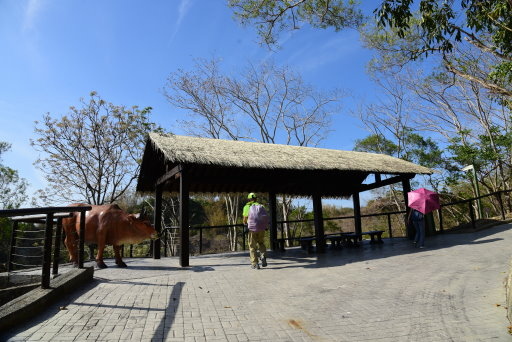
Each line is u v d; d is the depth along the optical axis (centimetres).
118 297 471
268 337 339
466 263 659
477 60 1653
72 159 1409
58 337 322
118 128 1437
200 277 650
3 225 1636
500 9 712
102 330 345
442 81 1933
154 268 772
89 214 773
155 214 1084
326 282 590
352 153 1373
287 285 579
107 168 1448
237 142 1165
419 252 866
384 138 2628
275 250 1216
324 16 1082
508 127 1908
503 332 328
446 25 764
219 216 3303
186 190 851
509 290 380
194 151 884
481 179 2025
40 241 1437
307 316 404
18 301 387
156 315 400
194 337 336
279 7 1042
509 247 784
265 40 1130
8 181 2245
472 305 409
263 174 1169
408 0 715
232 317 402
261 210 786
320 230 1046
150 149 1048
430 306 417
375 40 1427
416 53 872
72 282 497
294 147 1279
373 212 2927
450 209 2306
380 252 947
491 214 2230
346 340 329
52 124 1401
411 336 331
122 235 769
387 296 474
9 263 669
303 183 1184
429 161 2241
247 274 690
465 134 1995
